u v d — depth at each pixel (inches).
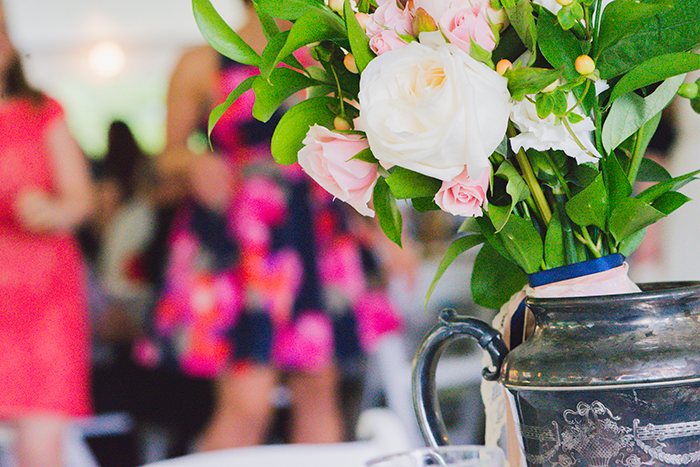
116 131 213.5
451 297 161.6
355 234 131.0
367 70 58.9
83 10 320.5
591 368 58.6
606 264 64.7
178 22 327.9
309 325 126.6
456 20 58.2
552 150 63.9
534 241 66.7
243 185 127.0
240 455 84.3
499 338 67.9
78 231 197.8
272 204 127.0
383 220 70.6
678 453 58.1
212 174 126.6
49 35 320.8
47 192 133.0
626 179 61.8
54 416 131.6
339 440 130.8
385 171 64.1
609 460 58.9
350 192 62.7
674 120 130.0
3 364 130.0
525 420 64.3
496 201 68.2
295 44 63.0
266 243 126.6
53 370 132.0
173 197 135.3
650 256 144.6
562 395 59.8
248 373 127.0
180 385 179.3
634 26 60.7
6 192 130.4
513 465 73.6
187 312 128.0
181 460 84.4
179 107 130.0
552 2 60.9
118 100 337.1
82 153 139.9
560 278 65.3
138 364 183.2
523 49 62.6
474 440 143.3
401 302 155.9
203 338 127.0
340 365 127.3
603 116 66.5
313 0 63.9
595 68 62.4
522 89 57.4
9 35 132.8
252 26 123.9
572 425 60.1
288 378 130.7
